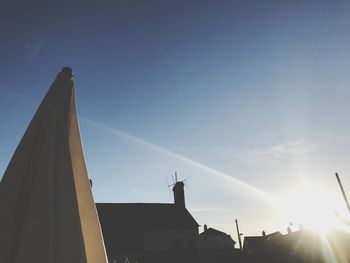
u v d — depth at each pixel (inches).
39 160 99.6
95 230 116.6
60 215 95.0
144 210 1797.5
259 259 1455.5
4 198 95.4
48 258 85.2
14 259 87.3
